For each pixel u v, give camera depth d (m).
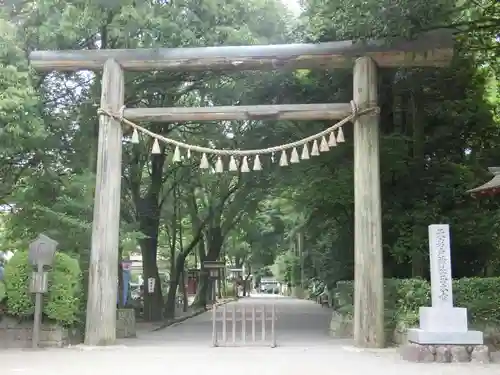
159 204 24.52
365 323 12.41
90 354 11.49
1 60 13.33
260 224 45.44
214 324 13.38
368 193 12.73
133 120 13.76
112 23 14.55
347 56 13.17
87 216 15.03
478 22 12.41
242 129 20.48
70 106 17.62
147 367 9.82
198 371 9.38
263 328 13.70
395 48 12.81
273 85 17.39
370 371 9.34
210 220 29.52
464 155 17.97
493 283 12.39
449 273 10.96
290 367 9.82
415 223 15.66
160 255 44.03
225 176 26.17
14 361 10.48
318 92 17.33
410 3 10.84
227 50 13.46
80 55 13.67
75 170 17.11
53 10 14.66
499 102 18.98
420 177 16.55
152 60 13.59
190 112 13.45
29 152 15.42
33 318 12.97
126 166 21.38
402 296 13.23
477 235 15.33
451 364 10.13
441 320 10.71
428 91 17.19
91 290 12.87
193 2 15.18
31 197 15.38
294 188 21.70
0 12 14.16
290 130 17.92
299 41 17.25
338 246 20.38
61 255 13.04
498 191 12.02
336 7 13.12
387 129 17.92
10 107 12.22
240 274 59.91
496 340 11.83
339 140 13.14
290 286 66.81
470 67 16.16
